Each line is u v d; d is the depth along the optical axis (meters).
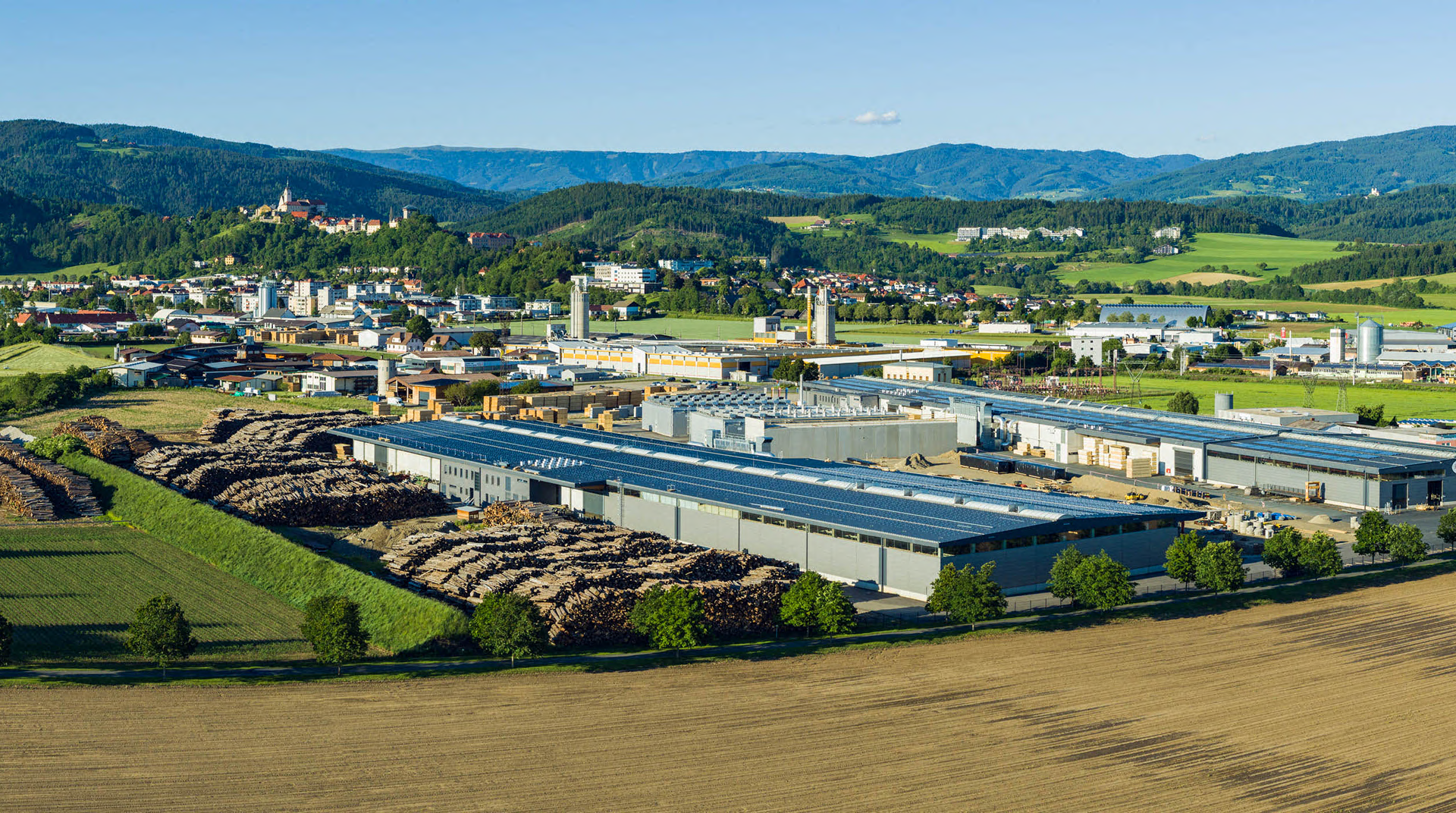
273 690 82.56
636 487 134.62
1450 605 104.69
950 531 108.44
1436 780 68.19
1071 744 73.19
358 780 67.44
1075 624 99.44
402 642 94.38
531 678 85.56
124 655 91.19
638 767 69.50
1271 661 89.31
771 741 73.50
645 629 92.94
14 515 141.88
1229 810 64.38
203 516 130.12
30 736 73.44
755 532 122.31
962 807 64.50
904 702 80.56
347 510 142.75
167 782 67.06
